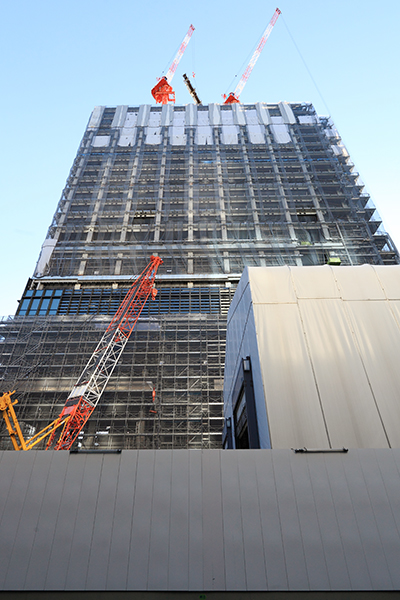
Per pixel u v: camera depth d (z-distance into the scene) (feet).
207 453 42.11
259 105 316.81
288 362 59.26
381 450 42.73
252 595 35.17
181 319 170.30
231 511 38.78
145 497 39.45
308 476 40.86
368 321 63.26
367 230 213.05
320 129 289.94
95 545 36.99
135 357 159.43
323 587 35.27
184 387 151.02
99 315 169.89
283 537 37.50
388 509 39.17
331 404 55.83
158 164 266.98
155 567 35.96
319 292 66.44
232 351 86.38
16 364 153.07
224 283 195.83
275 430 53.67
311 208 233.14
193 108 316.60
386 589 35.37
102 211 234.17
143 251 209.56
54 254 208.54
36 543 37.01
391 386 57.31
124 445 135.74
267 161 265.34
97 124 307.37
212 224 225.76
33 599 34.86
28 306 182.60
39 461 41.47
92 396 140.97
